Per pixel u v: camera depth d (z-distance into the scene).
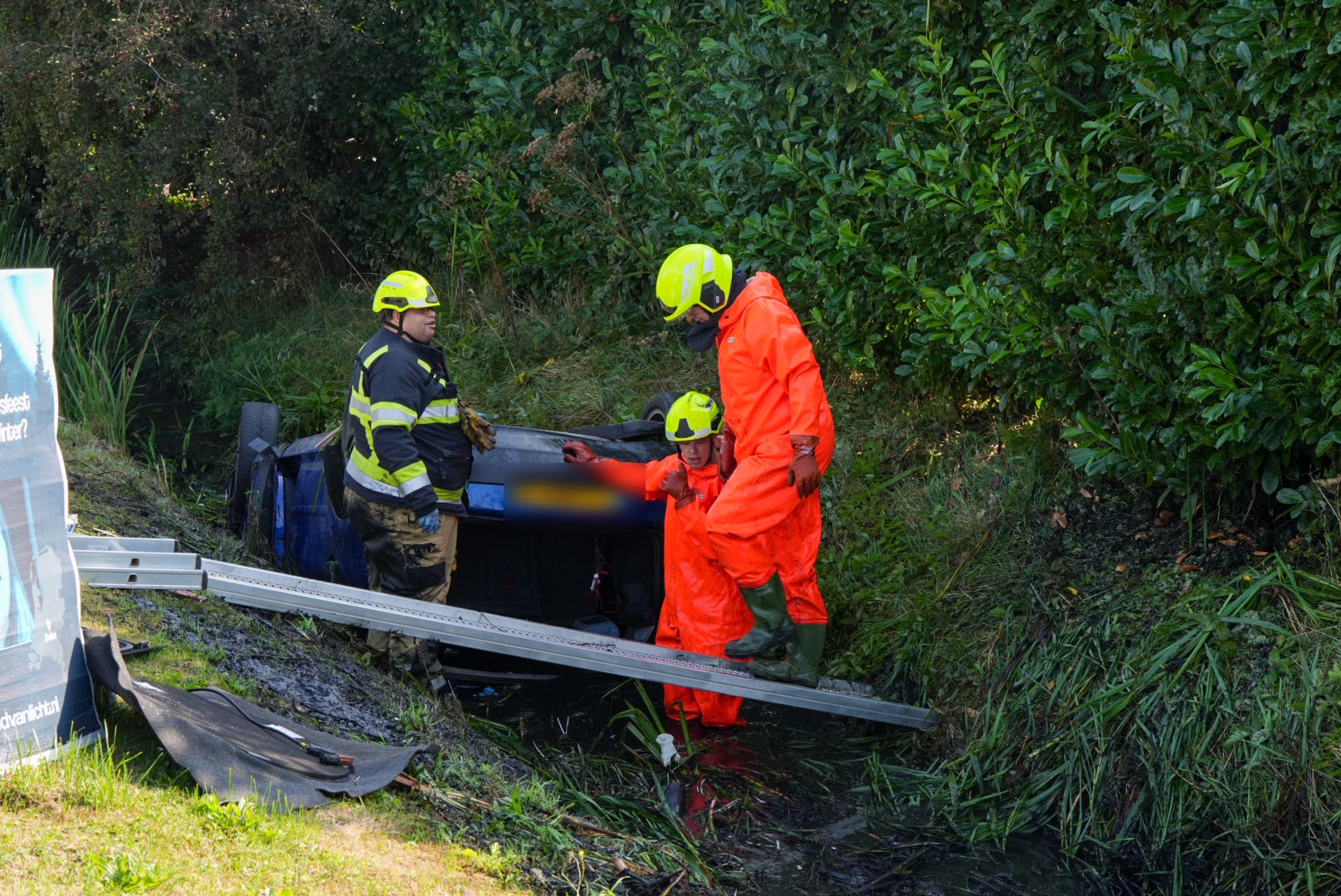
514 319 8.55
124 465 6.19
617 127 8.09
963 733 4.51
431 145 9.47
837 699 4.52
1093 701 4.14
